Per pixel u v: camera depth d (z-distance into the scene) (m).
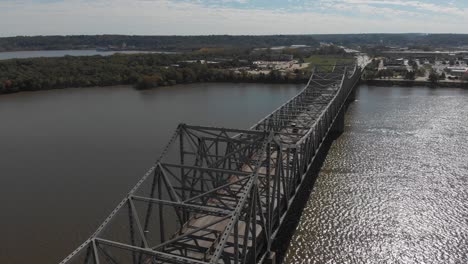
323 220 46.16
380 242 42.00
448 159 67.56
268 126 55.84
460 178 59.09
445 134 83.94
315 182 57.31
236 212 24.97
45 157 69.62
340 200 51.41
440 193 53.84
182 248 29.89
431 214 48.06
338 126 85.44
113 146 75.25
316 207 49.38
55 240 42.91
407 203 50.81
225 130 33.34
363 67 179.88
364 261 38.84
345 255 39.72
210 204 36.72
